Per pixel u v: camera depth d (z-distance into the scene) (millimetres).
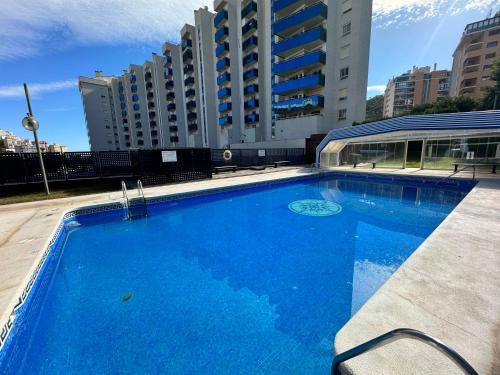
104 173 10484
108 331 2848
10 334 2500
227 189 9867
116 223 6832
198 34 35688
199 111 40281
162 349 2578
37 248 4035
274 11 24562
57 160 9492
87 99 59094
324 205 8391
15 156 8688
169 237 5797
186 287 3705
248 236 5758
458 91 54906
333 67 22422
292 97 25547
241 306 3225
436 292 2309
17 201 7672
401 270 2748
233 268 4266
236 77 32844
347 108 21812
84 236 5902
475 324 1863
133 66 52969
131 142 60344
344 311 3078
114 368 2424
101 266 4430
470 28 50188
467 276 2602
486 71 47938
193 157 11531
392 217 6852
